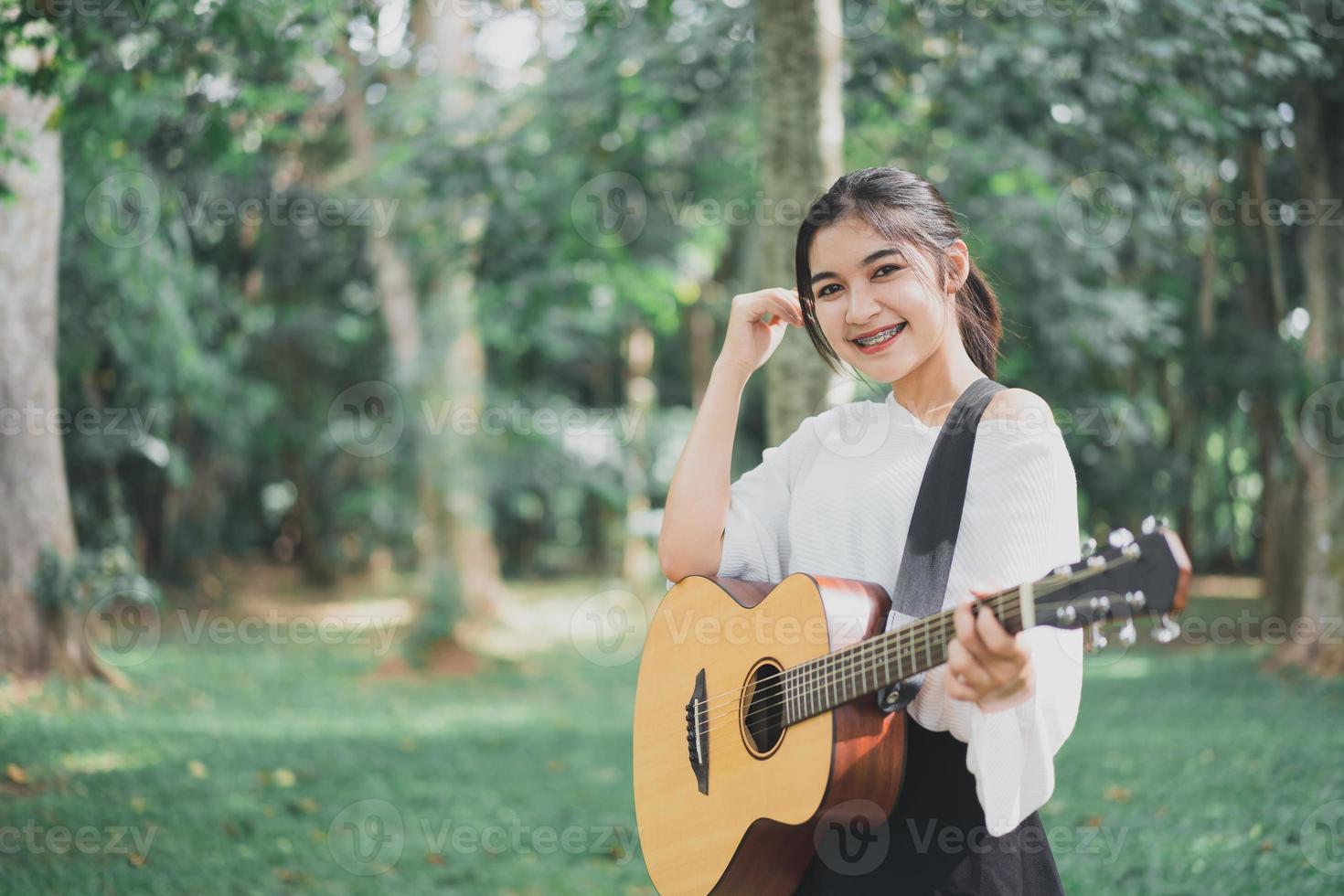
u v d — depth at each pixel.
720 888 1.97
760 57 5.20
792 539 1.99
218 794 6.09
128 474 12.82
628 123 9.25
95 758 6.46
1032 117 7.81
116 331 10.87
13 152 5.88
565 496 26.47
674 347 22.42
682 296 13.79
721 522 2.14
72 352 10.55
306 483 23.28
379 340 18.88
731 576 2.13
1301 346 10.91
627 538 18.30
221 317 14.52
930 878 1.71
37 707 7.40
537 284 10.78
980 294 1.97
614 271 11.93
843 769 1.73
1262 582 17.62
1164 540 1.35
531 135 9.21
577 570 27.14
